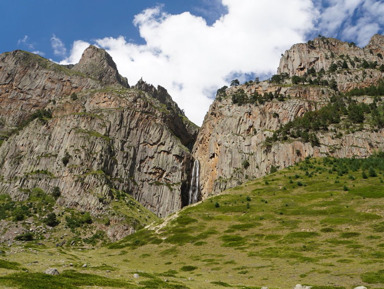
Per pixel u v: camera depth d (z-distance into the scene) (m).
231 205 141.75
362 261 59.97
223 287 48.31
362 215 99.06
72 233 188.62
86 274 44.94
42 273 39.12
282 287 49.06
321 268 58.84
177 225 126.06
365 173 160.75
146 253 102.31
